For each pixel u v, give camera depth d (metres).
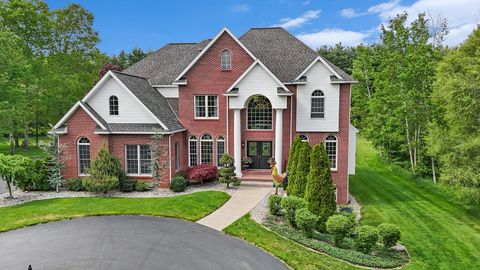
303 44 28.14
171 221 16.92
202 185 24.88
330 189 16.70
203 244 14.04
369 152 50.25
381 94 38.59
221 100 26.28
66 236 14.87
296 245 14.27
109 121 24.38
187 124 26.81
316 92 24.81
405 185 31.12
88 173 22.69
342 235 14.58
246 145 26.75
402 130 37.06
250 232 15.39
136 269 11.83
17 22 42.12
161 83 28.98
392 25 37.00
